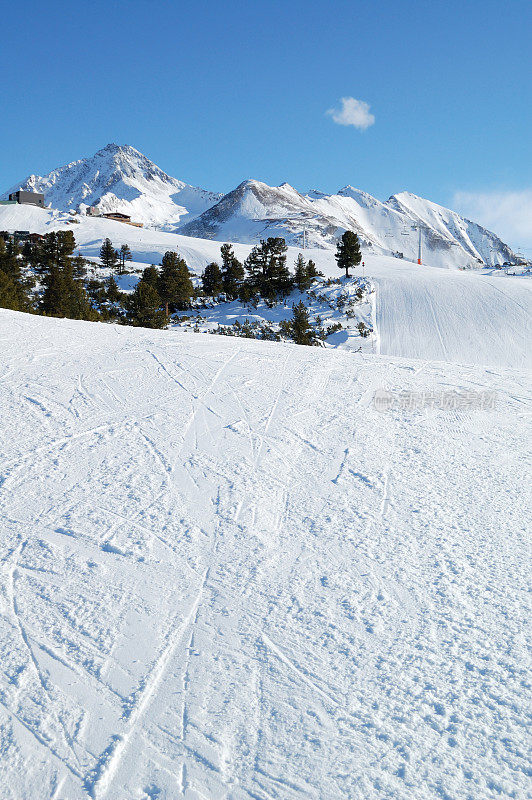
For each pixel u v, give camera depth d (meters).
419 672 3.36
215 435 7.62
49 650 3.48
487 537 5.09
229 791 2.57
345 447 7.40
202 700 3.12
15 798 2.52
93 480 6.04
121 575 4.33
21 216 115.81
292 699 3.14
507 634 3.71
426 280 49.16
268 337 37.12
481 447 7.68
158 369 10.88
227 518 5.33
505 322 38.25
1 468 6.21
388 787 2.60
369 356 13.82
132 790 2.58
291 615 3.90
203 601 4.04
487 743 2.86
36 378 9.66
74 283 46.12
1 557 4.51
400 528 5.24
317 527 5.23
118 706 3.07
